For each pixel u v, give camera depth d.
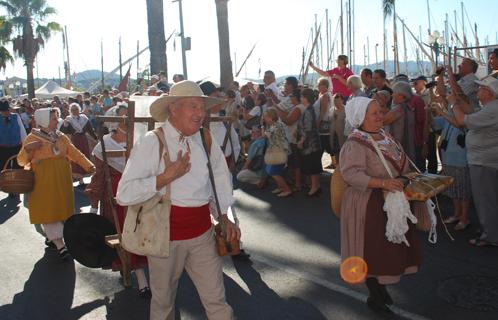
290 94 9.28
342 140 9.38
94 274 5.59
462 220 6.45
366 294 4.66
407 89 6.89
